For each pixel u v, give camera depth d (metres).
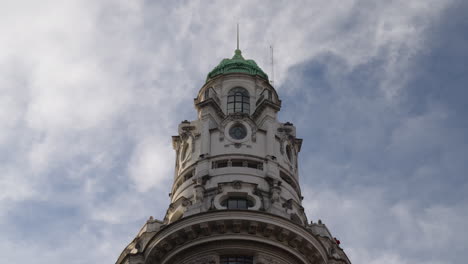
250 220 57.06
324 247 61.03
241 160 65.44
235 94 75.19
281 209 60.69
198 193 61.94
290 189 65.75
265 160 65.81
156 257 58.81
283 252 57.72
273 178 64.06
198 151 67.25
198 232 57.47
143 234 63.16
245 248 56.88
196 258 56.81
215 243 57.12
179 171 68.12
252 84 76.38
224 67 80.00
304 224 64.88
